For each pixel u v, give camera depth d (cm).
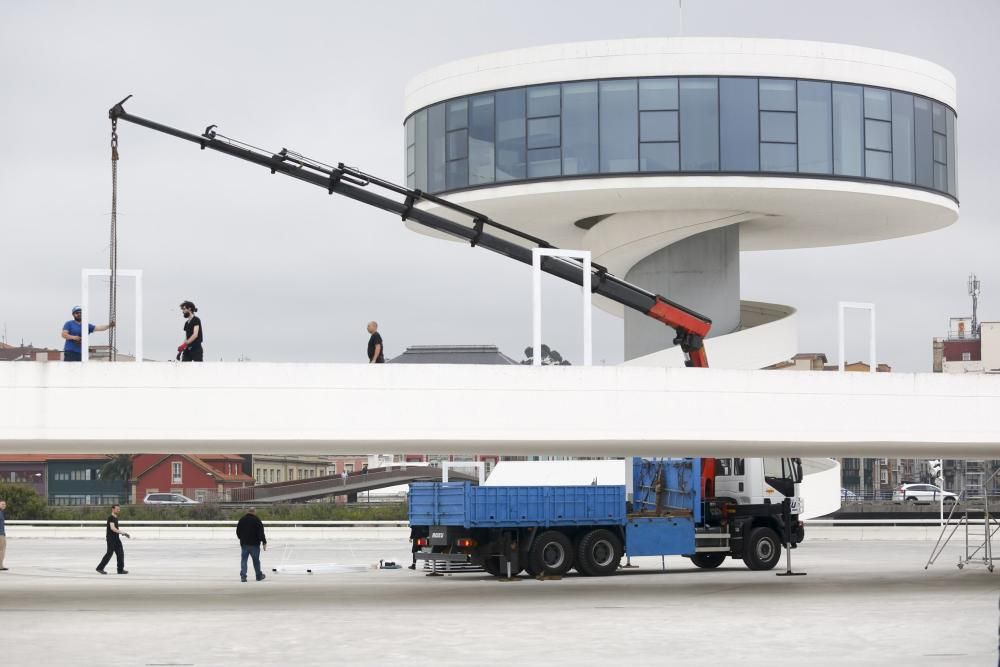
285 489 8488
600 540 3089
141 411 2236
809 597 2561
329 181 2866
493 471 4456
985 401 2558
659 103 3494
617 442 2452
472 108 3659
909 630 2016
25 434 2212
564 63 3538
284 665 1666
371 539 5356
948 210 3822
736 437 2433
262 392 2264
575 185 3516
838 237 4269
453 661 1697
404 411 2302
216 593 2691
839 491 4462
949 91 3806
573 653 1770
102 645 1852
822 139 3541
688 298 3881
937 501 7275
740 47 3506
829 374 2491
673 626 2070
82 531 5550
